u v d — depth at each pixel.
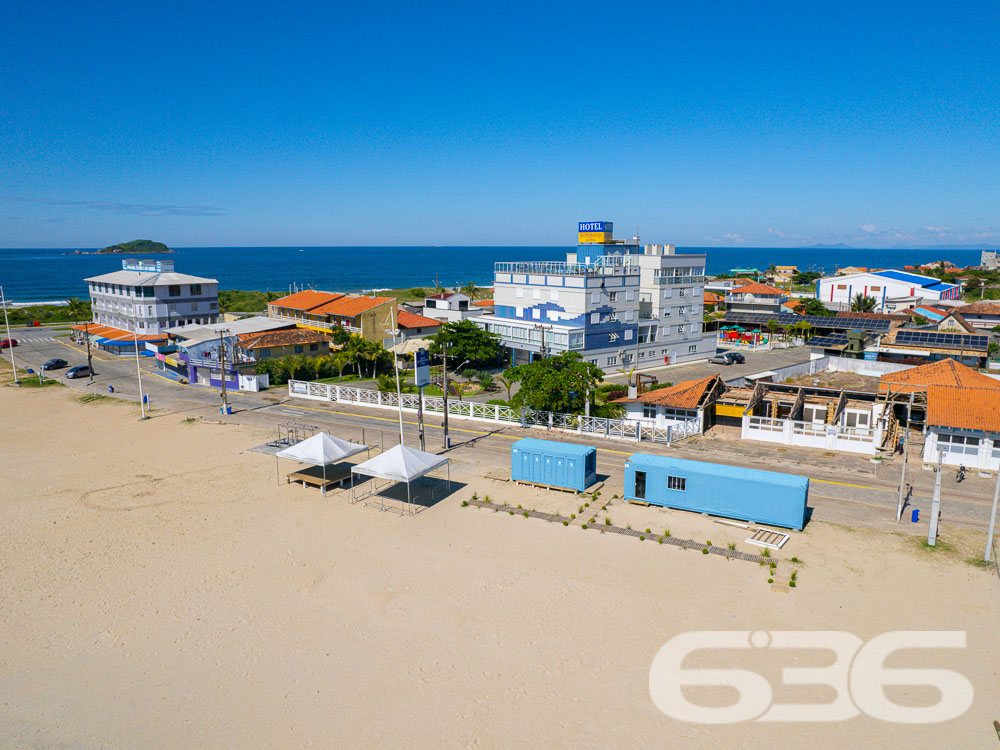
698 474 35.78
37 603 27.72
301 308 104.19
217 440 52.25
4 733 20.19
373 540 33.47
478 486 41.34
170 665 23.55
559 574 29.64
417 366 48.03
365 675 22.86
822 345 77.75
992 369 66.44
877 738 19.72
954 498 37.72
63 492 40.75
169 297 103.50
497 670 23.03
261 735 20.12
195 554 32.09
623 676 22.62
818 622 25.48
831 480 41.03
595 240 85.62
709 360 90.94
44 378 79.12
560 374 54.16
